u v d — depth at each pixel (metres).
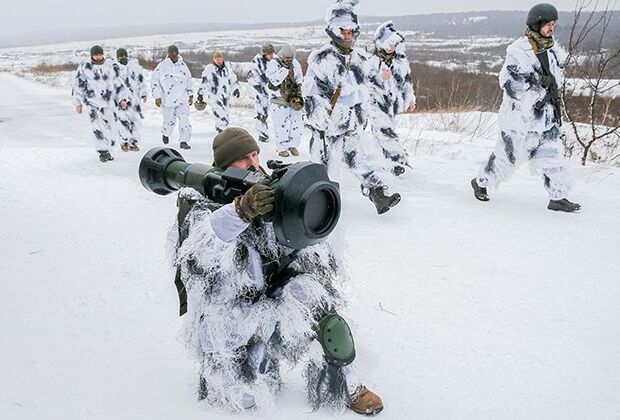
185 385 3.15
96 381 3.23
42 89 27.69
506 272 4.79
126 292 4.48
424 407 2.98
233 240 2.41
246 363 2.64
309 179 2.30
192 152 10.62
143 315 4.09
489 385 3.21
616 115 10.51
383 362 3.44
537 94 6.14
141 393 3.09
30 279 4.76
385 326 3.89
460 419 2.89
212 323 2.59
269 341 2.64
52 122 14.95
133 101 10.48
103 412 2.93
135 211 6.62
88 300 4.34
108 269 4.95
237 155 2.56
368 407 2.82
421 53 77.94
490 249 5.29
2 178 8.34
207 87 12.36
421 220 6.14
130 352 3.57
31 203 7.01
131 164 9.26
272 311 2.58
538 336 3.76
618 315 4.04
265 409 2.81
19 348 3.63
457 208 6.54
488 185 6.68
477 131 11.96
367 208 6.63
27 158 9.80
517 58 6.09
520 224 5.97
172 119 11.27
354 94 6.18
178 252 2.53
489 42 130.00
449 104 15.04
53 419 2.89
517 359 3.48
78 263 5.09
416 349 3.60
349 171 6.29
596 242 5.43
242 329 2.58
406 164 7.93
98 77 9.34
